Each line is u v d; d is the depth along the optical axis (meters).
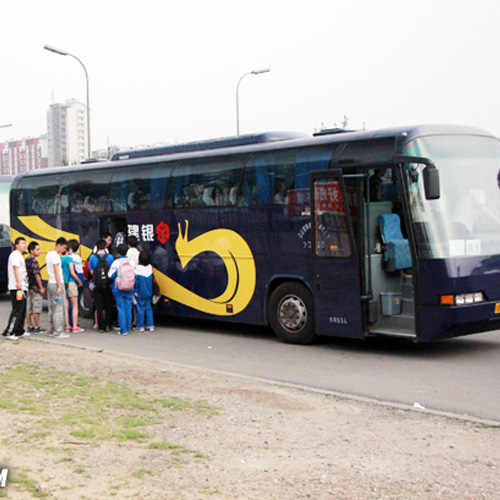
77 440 6.62
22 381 9.30
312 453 6.46
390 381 9.93
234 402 8.38
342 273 11.95
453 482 5.70
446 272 10.76
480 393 9.15
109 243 15.87
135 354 12.42
